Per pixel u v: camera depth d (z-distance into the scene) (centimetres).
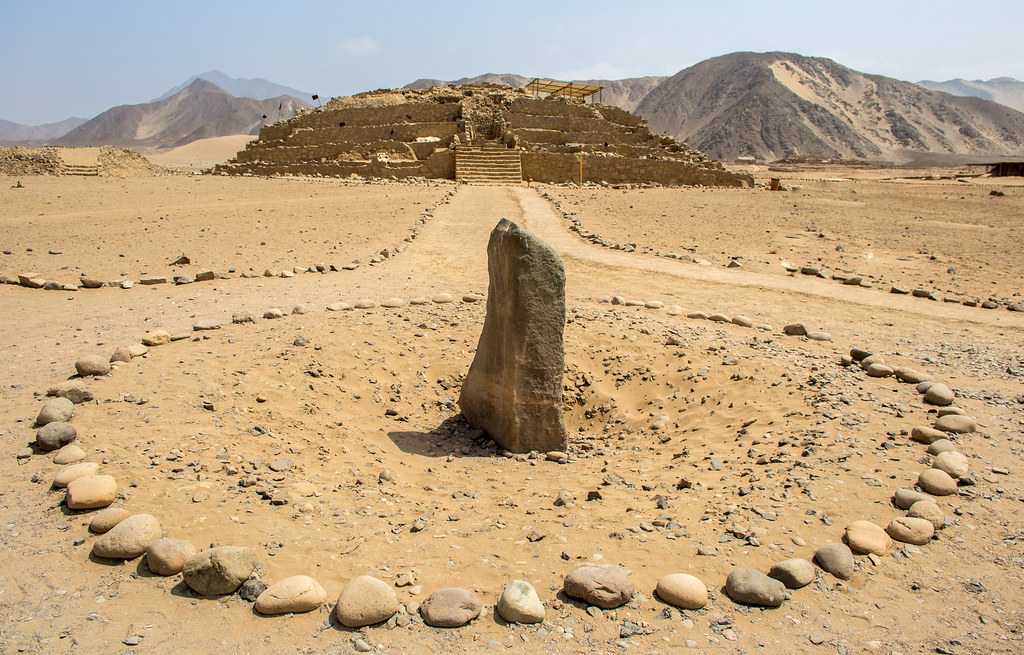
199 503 490
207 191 2647
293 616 382
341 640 364
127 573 414
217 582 394
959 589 423
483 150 3575
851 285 1480
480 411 741
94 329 934
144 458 543
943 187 3838
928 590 422
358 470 598
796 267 1619
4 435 579
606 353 904
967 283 1534
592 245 1789
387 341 911
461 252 1642
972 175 5647
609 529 487
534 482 601
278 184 2958
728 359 859
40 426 591
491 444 720
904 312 1255
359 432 695
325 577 418
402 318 997
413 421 760
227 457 570
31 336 894
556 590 411
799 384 777
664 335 949
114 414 620
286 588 387
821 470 568
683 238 1973
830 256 1805
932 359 954
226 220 1981
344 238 1775
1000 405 737
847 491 534
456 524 498
